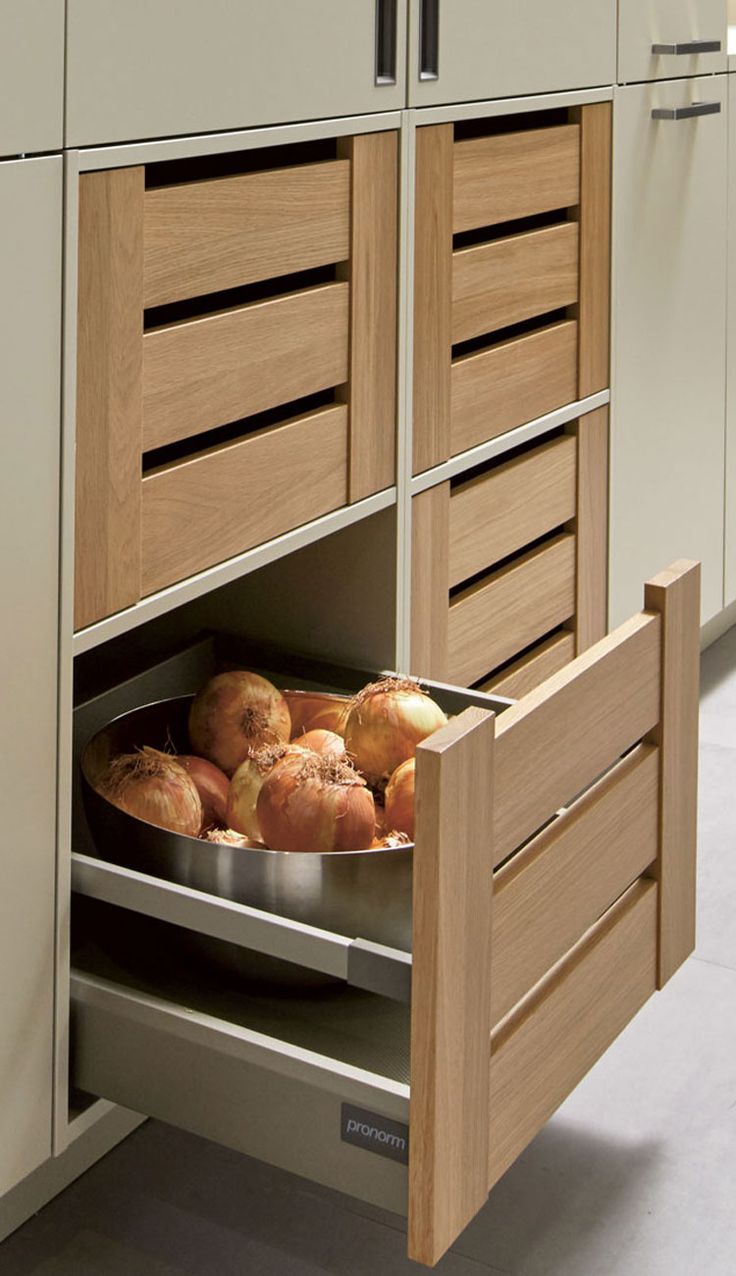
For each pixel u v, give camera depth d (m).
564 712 1.11
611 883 1.24
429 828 0.94
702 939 1.76
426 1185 0.97
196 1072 1.07
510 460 1.73
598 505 1.90
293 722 1.44
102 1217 1.30
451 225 1.48
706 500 2.26
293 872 1.11
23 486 1.01
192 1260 1.25
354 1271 1.24
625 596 2.01
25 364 1.00
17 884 1.06
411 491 1.47
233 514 1.24
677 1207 1.33
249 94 1.17
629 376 1.93
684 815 1.36
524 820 1.07
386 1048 1.13
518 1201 1.33
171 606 1.18
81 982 1.12
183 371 1.16
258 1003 1.17
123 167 1.06
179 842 1.13
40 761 1.06
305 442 1.31
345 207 1.31
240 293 1.42
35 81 0.97
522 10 1.55
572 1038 1.19
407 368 1.43
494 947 1.04
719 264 2.18
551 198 1.68
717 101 2.09
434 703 1.33
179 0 1.08
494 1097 1.07
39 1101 1.11
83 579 1.08
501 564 1.77
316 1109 1.02
